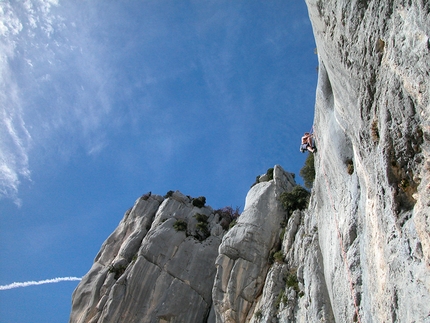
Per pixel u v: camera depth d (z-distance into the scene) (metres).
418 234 10.35
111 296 38.66
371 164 13.57
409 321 10.60
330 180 20.86
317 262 24.72
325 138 21.05
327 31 15.59
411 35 10.09
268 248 34.44
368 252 14.51
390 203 11.84
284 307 27.34
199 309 38.28
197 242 43.56
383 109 11.91
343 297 17.41
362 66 13.25
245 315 31.00
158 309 37.56
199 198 50.50
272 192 38.94
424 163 10.48
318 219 24.39
